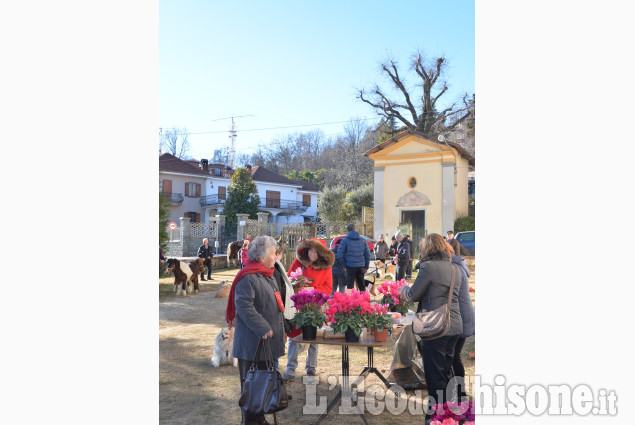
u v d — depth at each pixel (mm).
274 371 3539
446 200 22688
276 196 48312
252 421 3646
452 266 3867
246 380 3539
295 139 58500
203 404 4668
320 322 4262
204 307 10977
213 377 5547
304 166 57438
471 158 23781
